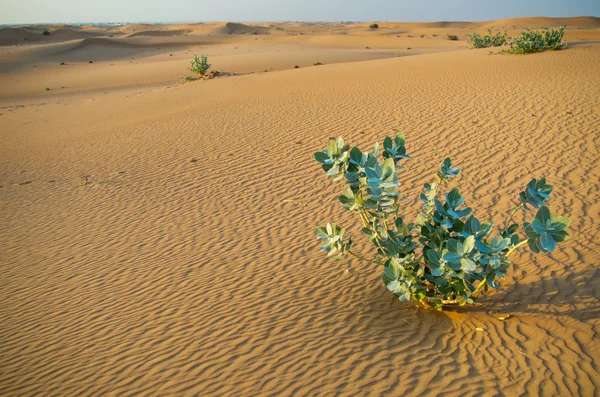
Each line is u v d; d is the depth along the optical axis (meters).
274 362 4.84
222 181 11.65
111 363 5.12
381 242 5.68
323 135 14.02
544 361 4.64
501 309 5.70
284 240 8.43
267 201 10.31
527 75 17.94
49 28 156.00
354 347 5.01
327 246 5.71
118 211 10.47
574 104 13.68
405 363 4.70
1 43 108.38
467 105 15.04
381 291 6.38
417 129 13.48
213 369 4.81
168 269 7.59
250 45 70.81
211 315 5.97
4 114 27.72
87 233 9.46
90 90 38.47
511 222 8.27
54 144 17.44
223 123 16.72
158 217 9.95
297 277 6.95
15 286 7.48
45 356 5.41
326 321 5.61
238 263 7.62
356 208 5.57
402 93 17.73
